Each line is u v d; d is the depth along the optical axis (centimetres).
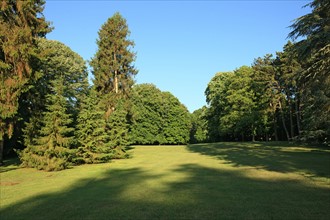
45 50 2306
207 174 1719
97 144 2672
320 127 2595
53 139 2192
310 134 2786
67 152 2212
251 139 6512
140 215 825
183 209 879
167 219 777
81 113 2683
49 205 1003
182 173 1798
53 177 1817
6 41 2002
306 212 820
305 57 1470
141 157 3166
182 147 4750
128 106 3997
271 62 5000
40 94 2583
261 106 5103
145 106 6606
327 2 1361
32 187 1444
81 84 4647
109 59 3975
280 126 5731
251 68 5366
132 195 1131
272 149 3531
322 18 1412
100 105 3431
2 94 1938
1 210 956
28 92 2497
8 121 2064
